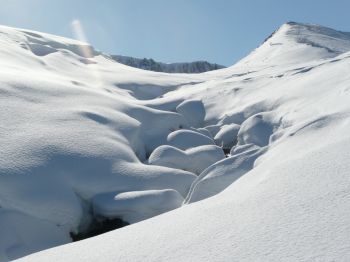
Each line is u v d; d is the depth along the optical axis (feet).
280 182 14.56
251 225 11.30
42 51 90.58
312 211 11.19
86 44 113.70
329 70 52.19
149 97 74.59
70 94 46.24
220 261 9.66
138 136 43.45
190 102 60.08
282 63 123.85
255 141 42.52
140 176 31.50
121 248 11.93
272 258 9.20
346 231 9.56
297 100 46.80
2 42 78.02
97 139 35.04
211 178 27.86
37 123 34.86
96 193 29.58
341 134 23.22
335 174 13.65
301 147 24.22
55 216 26.61
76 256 12.21
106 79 77.10
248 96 58.03
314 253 8.97
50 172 28.63
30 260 12.75
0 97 38.09
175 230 12.42
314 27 199.93
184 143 44.32
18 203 25.49
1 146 29.19
